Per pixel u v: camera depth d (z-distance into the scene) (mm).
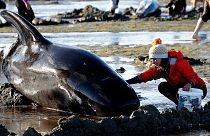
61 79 33094
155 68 32125
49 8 123000
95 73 32344
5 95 36469
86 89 31906
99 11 97875
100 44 61219
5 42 62750
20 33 36688
